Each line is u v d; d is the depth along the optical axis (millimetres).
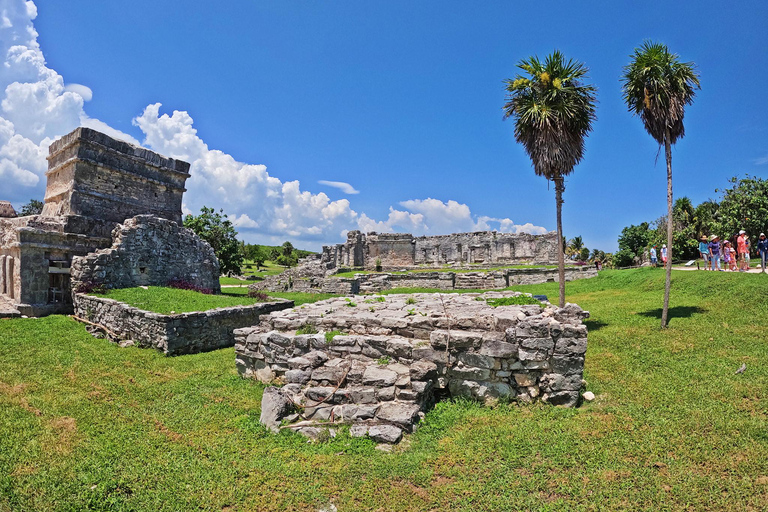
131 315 14219
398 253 49062
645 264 36031
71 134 20031
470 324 8609
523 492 5535
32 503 5434
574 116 14211
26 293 16766
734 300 14750
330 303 12609
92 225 19422
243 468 6320
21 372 10242
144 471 6242
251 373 10523
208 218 39188
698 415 7387
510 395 8125
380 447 6816
